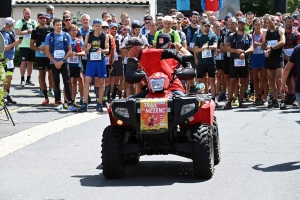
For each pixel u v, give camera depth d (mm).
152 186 21203
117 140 22062
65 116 38406
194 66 47062
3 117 37656
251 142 29359
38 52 43938
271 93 44062
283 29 43312
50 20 45375
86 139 30594
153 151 22391
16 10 76812
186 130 22719
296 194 19875
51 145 29094
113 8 77438
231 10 69312
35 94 49844
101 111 40875
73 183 21828
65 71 41406
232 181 21719
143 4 77188
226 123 35656
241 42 43500
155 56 23656
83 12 77188
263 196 19672
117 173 22219
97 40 40531
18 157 26469
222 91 49188
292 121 36188
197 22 48781
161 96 22516
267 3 96375
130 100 21516
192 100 21344
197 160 21719
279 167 23891
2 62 32844
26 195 20281
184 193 20141
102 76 40750
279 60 43156
